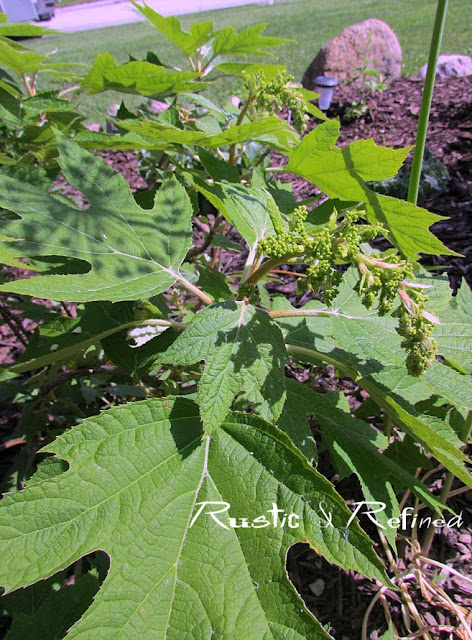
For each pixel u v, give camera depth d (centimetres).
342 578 49
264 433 32
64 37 502
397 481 43
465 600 47
